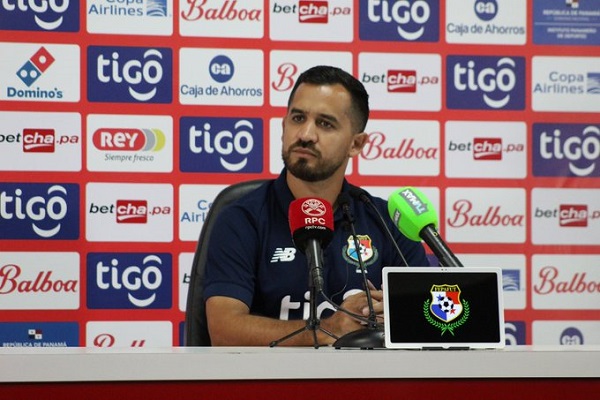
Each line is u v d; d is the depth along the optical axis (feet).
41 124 24.66
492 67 25.80
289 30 25.32
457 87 25.73
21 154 24.58
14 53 24.58
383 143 25.50
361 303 15.15
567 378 10.75
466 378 10.65
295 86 18.48
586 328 25.88
